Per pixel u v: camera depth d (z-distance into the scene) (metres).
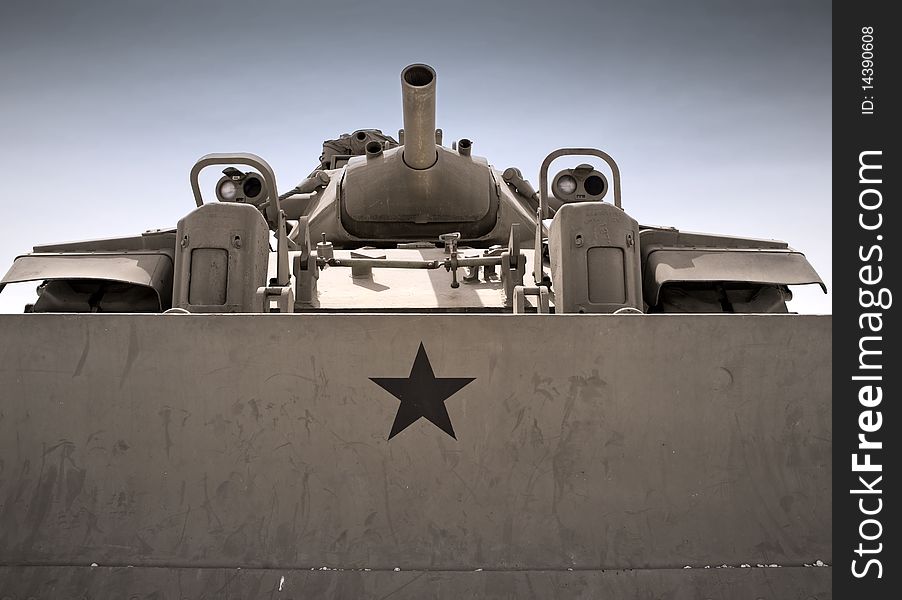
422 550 4.16
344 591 4.04
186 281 5.86
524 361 4.30
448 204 8.84
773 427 4.36
